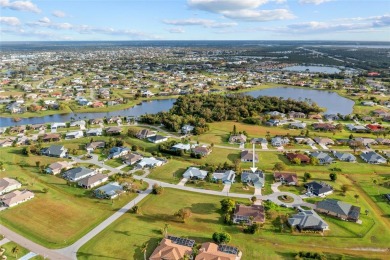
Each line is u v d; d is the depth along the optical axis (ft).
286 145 624.18
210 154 579.48
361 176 492.95
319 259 301.43
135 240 330.54
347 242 332.60
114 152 567.18
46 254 308.40
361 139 643.04
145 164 519.19
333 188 447.83
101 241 328.70
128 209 393.91
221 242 322.96
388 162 532.73
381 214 388.16
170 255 299.38
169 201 412.36
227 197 424.46
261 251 315.17
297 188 450.30
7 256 304.09
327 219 373.40
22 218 370.73
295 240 334.44
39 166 516.73
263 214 368.68
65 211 387.14
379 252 319.47
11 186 437.58
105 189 431.02
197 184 460.55
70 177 474.49
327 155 552.82
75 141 650.84
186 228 353.92
